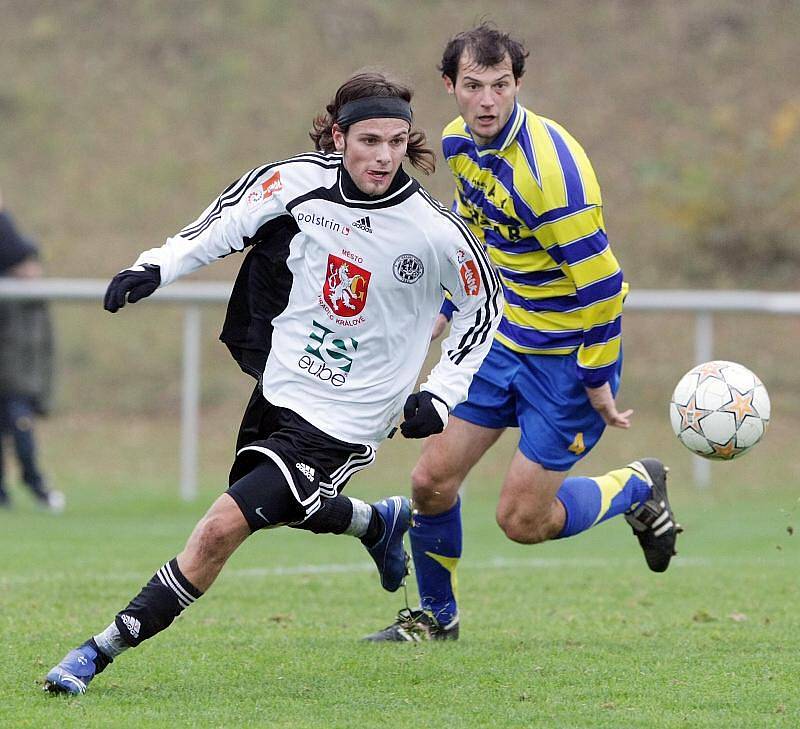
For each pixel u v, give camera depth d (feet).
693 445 62.34
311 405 53.01
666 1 270.87
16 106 256.73
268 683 54.54
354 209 52.08
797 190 222.28
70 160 246.47
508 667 57.82
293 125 250.37
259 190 52.60
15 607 73.77
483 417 65.00
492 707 50.01
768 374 188.96
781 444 166.71
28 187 239.91
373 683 54.54
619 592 82.89
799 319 204.54
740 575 90.02
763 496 140.97
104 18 275.59
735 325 203.72
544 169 60.03
